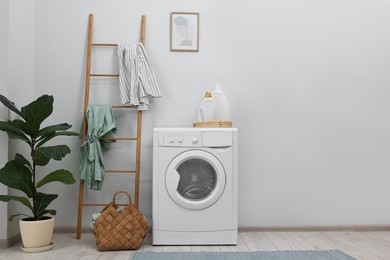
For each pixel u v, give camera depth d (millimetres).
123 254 2564
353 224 3316
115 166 3232
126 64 3148
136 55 3139
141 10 3273
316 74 3330
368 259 2432
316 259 2408
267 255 2492
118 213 2660
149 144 3250
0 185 2730
